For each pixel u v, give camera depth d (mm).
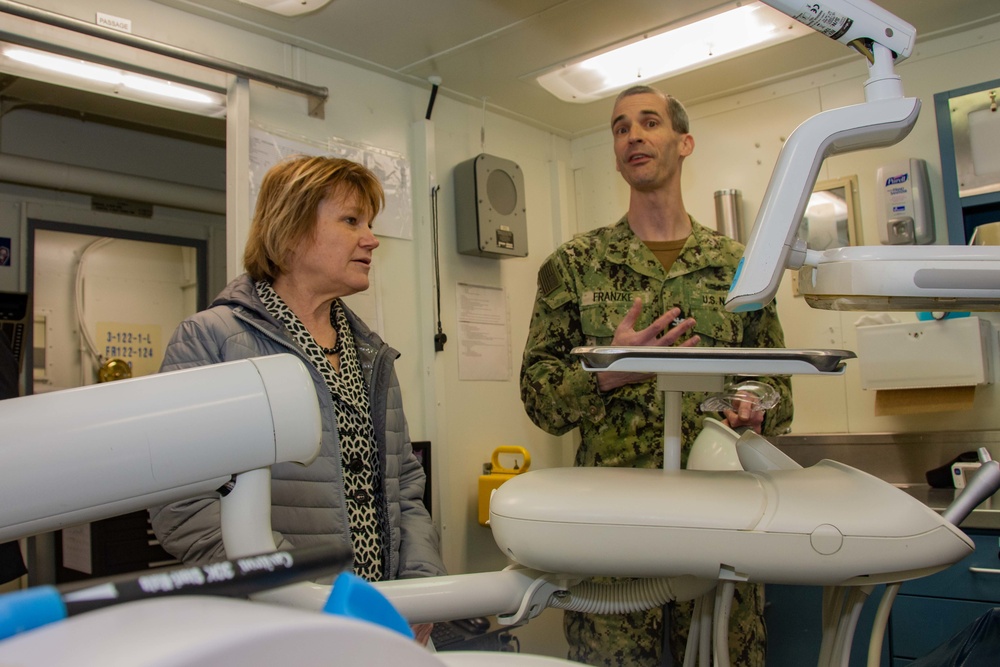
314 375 1242
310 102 2277
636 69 2469
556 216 3082
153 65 1943
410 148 2572
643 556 684
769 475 757
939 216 2369
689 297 1658
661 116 1698
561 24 2205
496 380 2766
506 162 2719
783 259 731
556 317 1704
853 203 2486
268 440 482
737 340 1645
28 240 2723
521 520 705
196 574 275
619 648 1467
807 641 2039
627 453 1591
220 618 213
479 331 2721
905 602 1797
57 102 2555
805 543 653
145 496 455
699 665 963
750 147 2758
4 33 1712
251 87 2131
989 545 1717
